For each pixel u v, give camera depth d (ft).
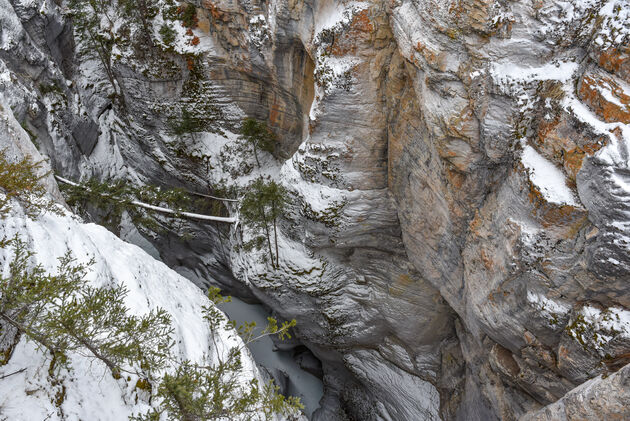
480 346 55.72
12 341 22.84
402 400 76.89
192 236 99.96
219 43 82.89
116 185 93.56
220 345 39.68
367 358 81.20
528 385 44.75
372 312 75.00
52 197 43.21
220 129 92.07
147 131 98.84
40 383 22.82
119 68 91.76
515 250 38.70
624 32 31.68
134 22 87.45
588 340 34.96
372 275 72.84
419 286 67.31
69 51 103.81
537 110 36.83
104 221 99.50
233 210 89.40
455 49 38.96
